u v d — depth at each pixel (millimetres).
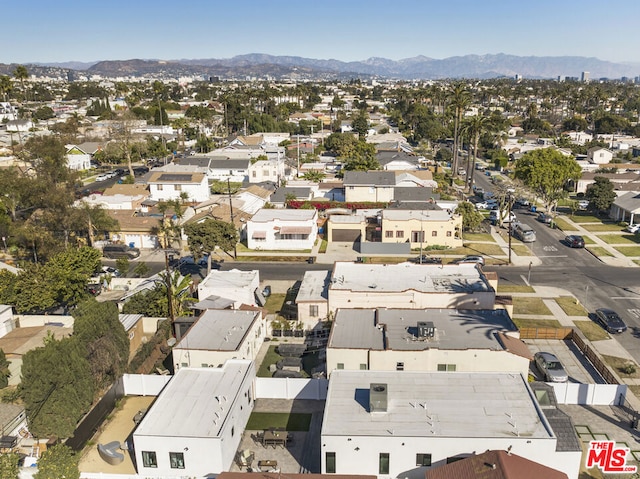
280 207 93750
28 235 61688
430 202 87750
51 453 28047
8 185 65250
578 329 48719
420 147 175125
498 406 31125
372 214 88750
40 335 45469
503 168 131875
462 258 69562
